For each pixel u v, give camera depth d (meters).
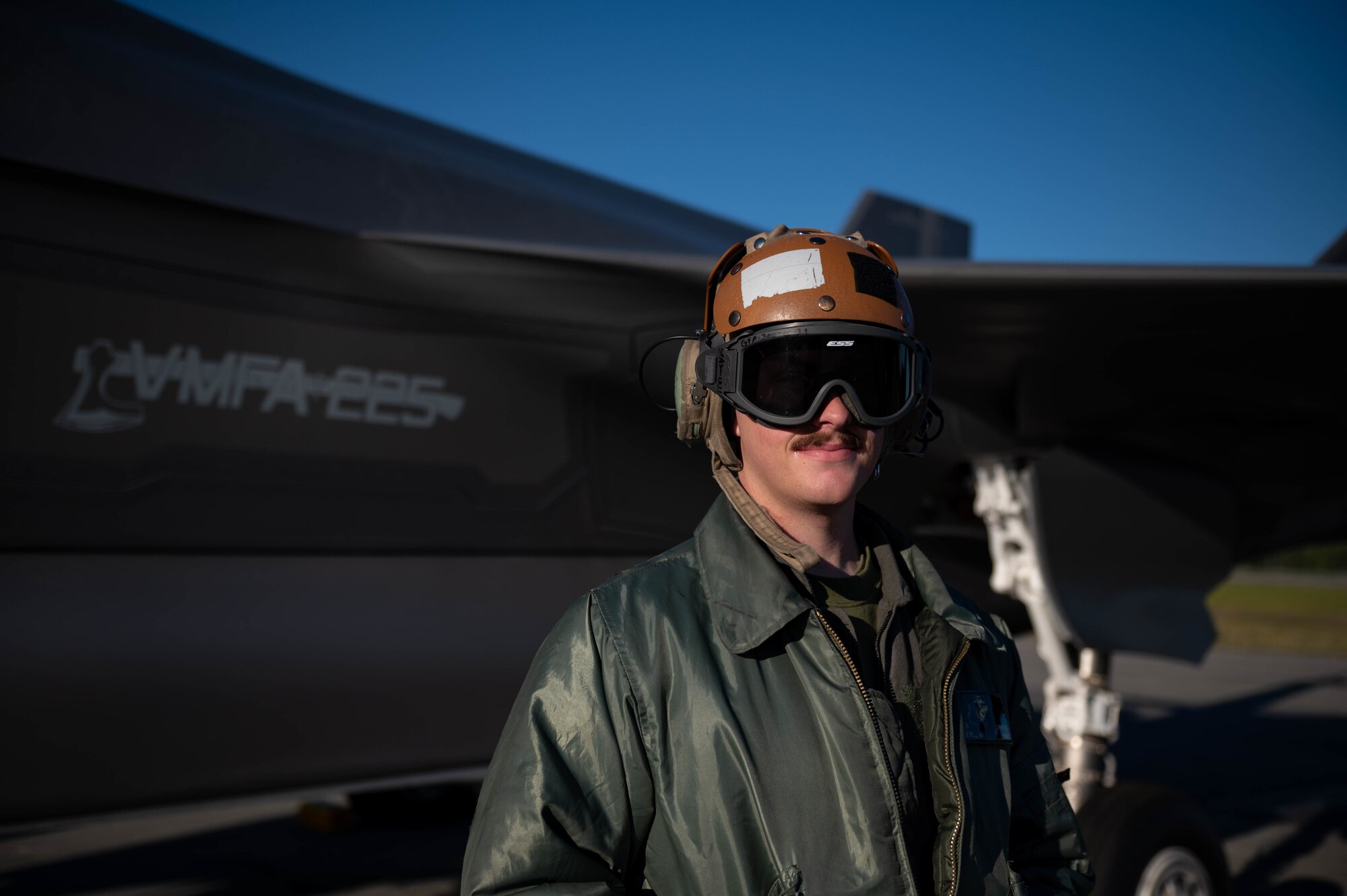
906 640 1.26
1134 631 4.21
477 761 3.44
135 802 2.80
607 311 3.77
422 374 3.42
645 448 3.93
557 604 3.68
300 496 3.17
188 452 2.96
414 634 3.32
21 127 2.85
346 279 3.30
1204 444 4.73
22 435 2.69
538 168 4.88
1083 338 4.05
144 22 3.50
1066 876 1.33
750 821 1.02
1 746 2.61
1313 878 5.44
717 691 1.06
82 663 2.73
